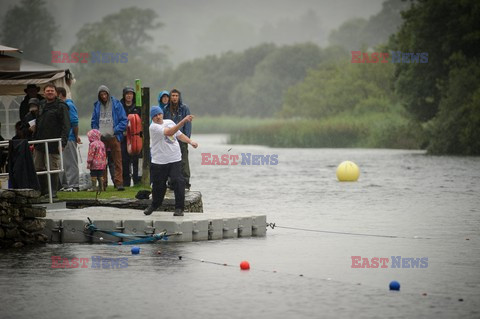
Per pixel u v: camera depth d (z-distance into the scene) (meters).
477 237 46.31
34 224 42.62
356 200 68.38
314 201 67.75
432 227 50.72
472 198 69.31
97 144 53.72
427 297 30.44
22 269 35.47
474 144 144.75
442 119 150.88
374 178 92.75
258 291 31.30
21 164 43.91
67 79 60.28
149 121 58.16
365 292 31.27
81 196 51.59
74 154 55.19
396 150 168.75
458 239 45.56
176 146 45.06
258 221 47.09
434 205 63.88
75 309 28.39
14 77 57.69
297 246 42.66
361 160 130.12
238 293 30.91
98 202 49.97
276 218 55.62
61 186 55.75
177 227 43.34
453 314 27.83
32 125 50.12
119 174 55.75
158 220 43.62
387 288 32.03
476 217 55.91
